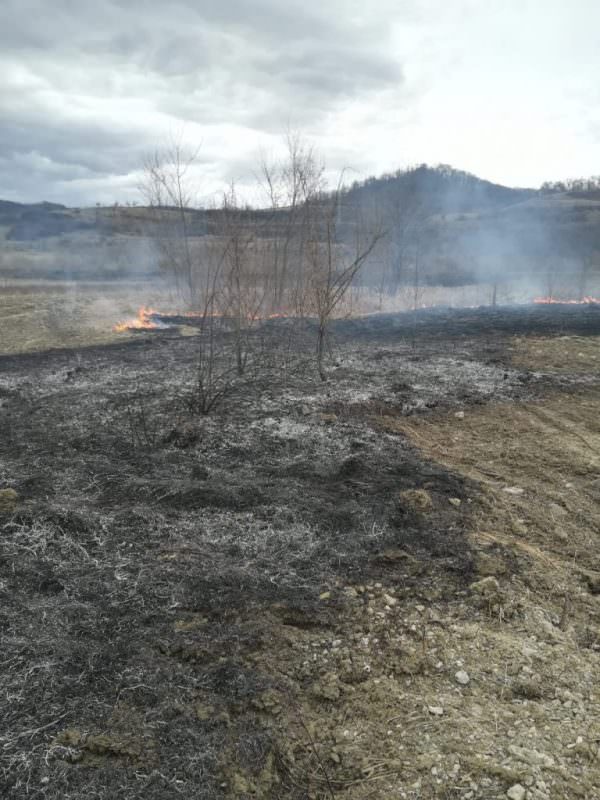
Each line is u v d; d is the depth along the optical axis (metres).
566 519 4.11
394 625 2.98
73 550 3.64
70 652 2.73
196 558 3.56
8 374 9.53
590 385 7.82
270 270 11.50
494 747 2.27
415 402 7.04
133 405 7.02
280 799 2.08
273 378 8.35
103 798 2.04
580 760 2.20
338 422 6.23
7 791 2.05
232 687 2.55
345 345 11.44
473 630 2.95
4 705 2.43
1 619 2.97
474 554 3.61
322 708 2.48
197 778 2.13
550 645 2.86
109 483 4.64
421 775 2.15
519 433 5.94
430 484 4.57
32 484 4.56
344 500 4.32
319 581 3.35
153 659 2.70
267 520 4.02
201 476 4.75
